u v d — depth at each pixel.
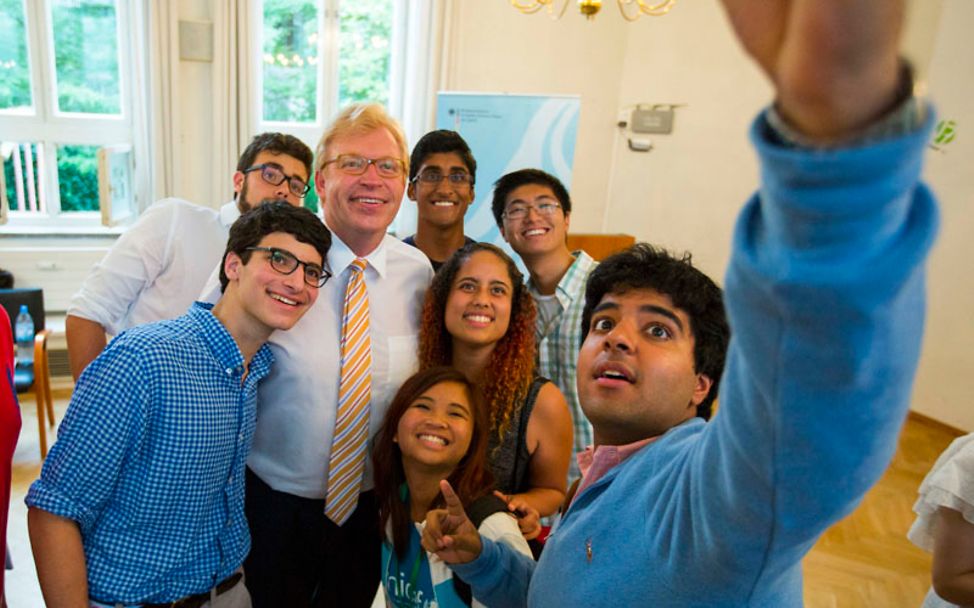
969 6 4.20
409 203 5.04
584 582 0.65
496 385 1.49
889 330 0.31
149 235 1.89
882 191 0.26
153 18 4.08
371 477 1.53
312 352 1.42
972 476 1.09
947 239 4.41
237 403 1.21
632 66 5.46
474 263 1.49
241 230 1.22
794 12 0.25
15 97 4.26
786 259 0.30
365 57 5.00
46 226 4.44
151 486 1.07
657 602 0.54
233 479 1.24
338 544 1.50
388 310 1.57
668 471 0.59
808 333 0.32
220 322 1.20
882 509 3.34
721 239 5.25
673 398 0.75
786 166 0.27
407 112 5.06
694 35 5.12
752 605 0.48
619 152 5.65
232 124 4.43
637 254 0.83
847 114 0.26
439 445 1.29
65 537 1.03
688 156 5.31
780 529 0.40
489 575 1.02
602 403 0.75
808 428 0.35
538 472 1.48
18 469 3.07
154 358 1.06
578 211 5.75
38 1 4.14
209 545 1.19
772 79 0.28
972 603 1.06
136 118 4.44
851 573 2.78
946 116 4.36
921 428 4.48
